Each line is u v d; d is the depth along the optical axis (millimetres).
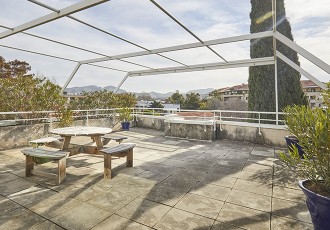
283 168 5215
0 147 6770
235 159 6039
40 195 3584
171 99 44656
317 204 2311
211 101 34125
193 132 9156
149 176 4598
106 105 13109
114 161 5754
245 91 47969
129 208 3184
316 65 5184
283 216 2996
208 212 3094
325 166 2463
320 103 3924
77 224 2742
